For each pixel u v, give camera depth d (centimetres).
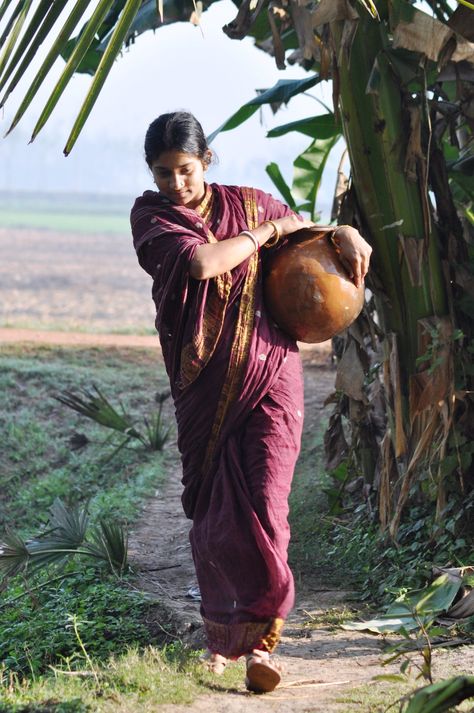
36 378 1382
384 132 597
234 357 416
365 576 627
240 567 404
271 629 401
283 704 401
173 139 416
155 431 1156
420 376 611
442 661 459
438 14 621
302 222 443
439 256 618
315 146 840
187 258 407
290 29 730
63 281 3338
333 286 430
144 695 407
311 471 942
